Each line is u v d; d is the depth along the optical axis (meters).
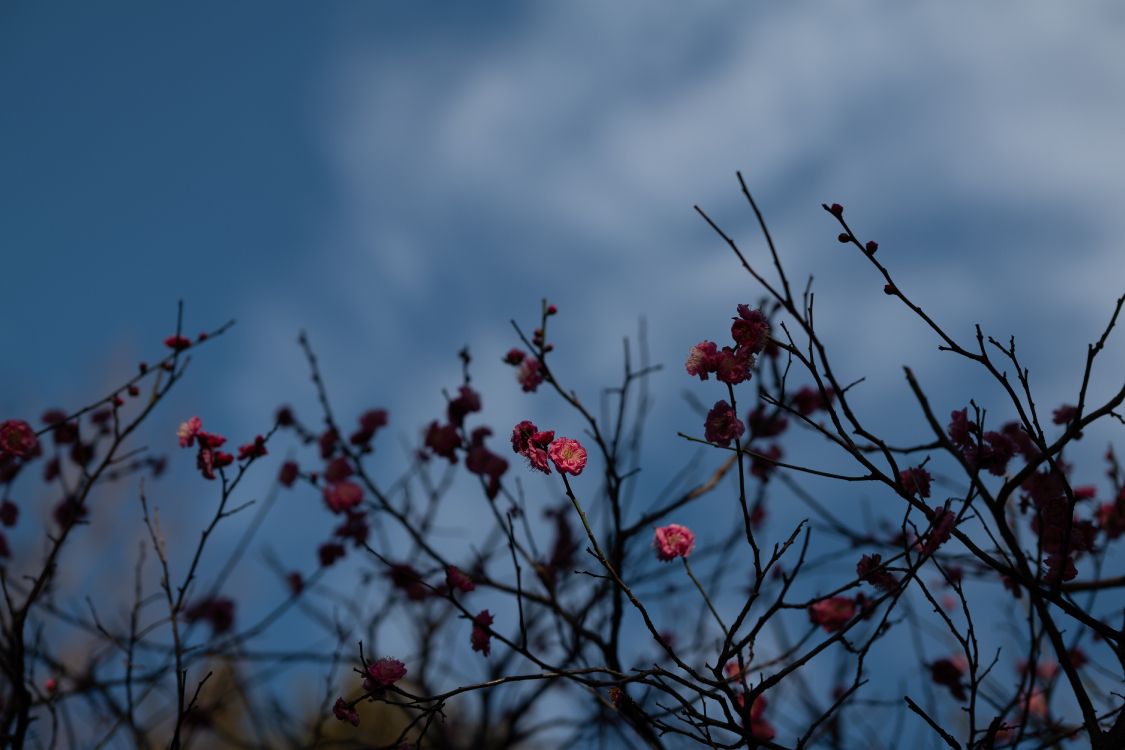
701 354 2.94
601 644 4.10
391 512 4.53
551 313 4.28
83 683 4.24
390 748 3.04
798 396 4.89
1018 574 2.67
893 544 4.34
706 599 3.01
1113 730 2.61
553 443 2.94
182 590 3.62
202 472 3.74
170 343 4.06
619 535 4.17
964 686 3.97
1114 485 3.91
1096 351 2.61
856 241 2.86
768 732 4.15
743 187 2.80
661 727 2.96
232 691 4.88
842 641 2.89
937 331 2.78
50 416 4.70
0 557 4.68
